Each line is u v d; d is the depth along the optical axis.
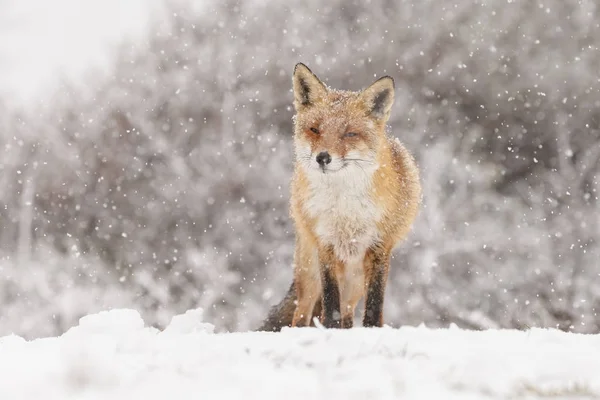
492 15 26.38
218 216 21.58
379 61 25.64
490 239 19.86
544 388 3.89
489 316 18.38
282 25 27.19
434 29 26.17
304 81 9.32
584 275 18.67
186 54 26.22
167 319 18.81
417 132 22.69
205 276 19.75
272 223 21.39
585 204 20.95
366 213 8.86
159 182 22.50
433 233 19.44
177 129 24.11
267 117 24.34
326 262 9.03
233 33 26.84
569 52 25.00
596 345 5.25
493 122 24.06
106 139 23.81
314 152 8.76
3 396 4.05
